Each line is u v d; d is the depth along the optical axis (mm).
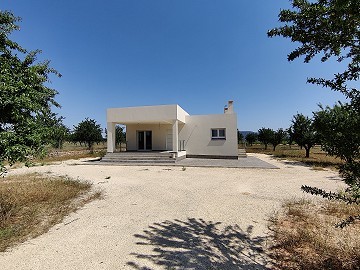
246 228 4297
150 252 3395
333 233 3941
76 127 27828
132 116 16312
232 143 17875
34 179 9289
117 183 8625
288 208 5418
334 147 2256
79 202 6027
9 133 4074
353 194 2359
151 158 15484
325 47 2492
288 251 3393
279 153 26141
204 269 2939
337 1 1911
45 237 3924
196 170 12062
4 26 5480
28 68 4832
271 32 2648
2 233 3957
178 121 17359
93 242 3734
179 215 5047
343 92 2316
